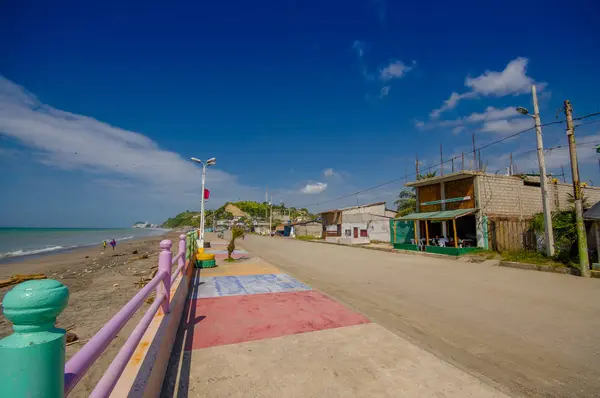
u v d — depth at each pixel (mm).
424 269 12508
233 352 4016
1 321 7262
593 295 7871
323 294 7316
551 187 20578
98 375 4293
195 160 17312
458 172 18625
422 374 3498
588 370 3928
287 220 81812
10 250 33406
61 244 44750
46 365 957
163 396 3008
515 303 7066
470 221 19531
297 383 3273
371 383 3295
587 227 12742
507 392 3389
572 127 11406
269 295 7191
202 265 11562
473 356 4301
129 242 47531
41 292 955
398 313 6262
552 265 12055
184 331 4781
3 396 909
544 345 4699
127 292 10148
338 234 36000
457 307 6723
